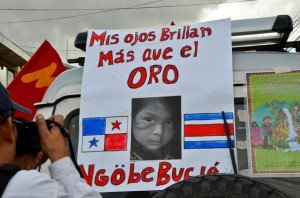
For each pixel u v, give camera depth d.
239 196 2.23
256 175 2.65
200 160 2.71
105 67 3.03
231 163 2.67
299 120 2.69
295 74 2.78
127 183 2.76
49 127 1.82
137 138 2.83
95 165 2.84
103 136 2.88
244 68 2.88
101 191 2.79
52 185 1.56
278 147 2.67
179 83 2.88
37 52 4.25
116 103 2.92
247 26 3.05
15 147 1.70
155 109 2.87
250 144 2.71
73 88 3.10
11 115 1.64
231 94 2.79
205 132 2.76
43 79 4.24
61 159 1.75
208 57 2.91
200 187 2.27
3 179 1.50
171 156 2.76
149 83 2.93
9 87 4.24
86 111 2.95
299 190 2.60
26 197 1.50
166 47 3.01
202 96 2.82
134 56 3.03
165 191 2.30
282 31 3.02
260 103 2.77
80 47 3.35
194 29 3.03
